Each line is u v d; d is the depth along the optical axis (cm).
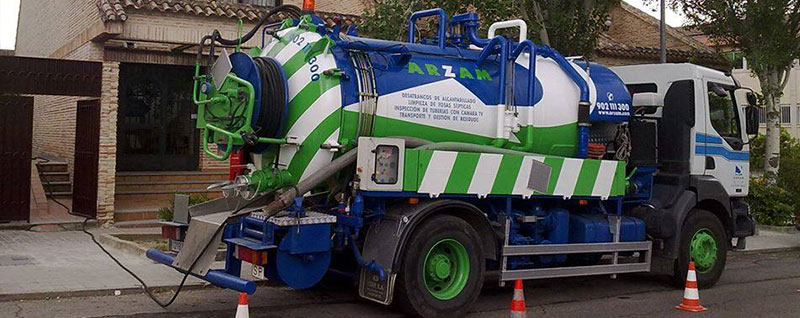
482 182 799
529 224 880
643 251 950
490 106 841
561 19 1320
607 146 952
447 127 811
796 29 1652
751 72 1739
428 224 758
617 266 920
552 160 855
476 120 830
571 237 919
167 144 1642
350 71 763
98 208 1298
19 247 1097
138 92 1609
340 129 749
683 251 989
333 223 741
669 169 1005
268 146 775
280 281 741
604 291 988
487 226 808
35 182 1448
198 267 735
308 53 764
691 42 2205
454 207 778
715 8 1585
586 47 1371
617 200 938
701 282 1009
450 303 771
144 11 1337
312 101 748
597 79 939
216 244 729
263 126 752
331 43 767
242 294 598
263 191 764
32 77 1249
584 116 897
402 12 1195
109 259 1024
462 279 786
